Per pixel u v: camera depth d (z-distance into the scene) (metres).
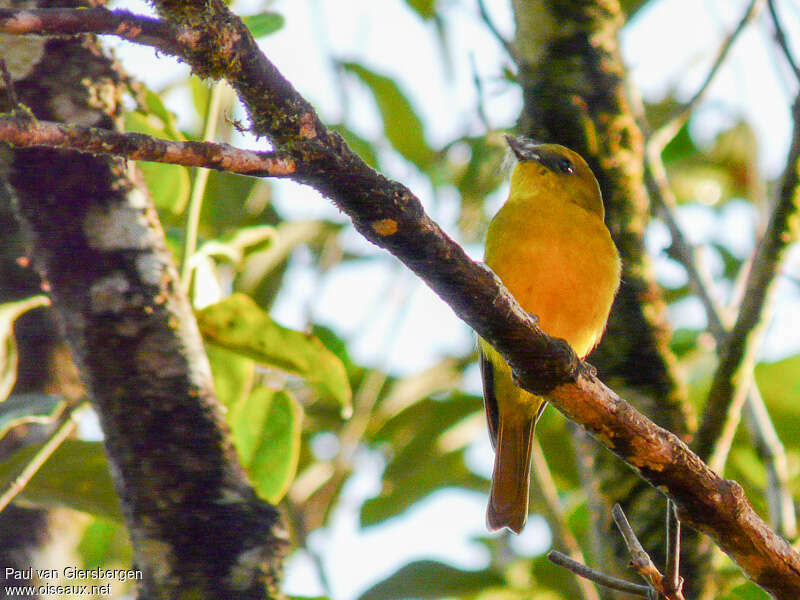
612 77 9.69
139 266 7.35
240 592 6.94
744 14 9.71
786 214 7.71
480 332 5.93
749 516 6.02
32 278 9.63
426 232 5.30
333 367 9.20
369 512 12.69
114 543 11.52
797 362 12.81
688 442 8.98
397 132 12.75
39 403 7.71
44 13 4.18
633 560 5.57
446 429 13.15
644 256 9.54
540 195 9.81
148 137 4.51
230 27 4.54
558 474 13.04
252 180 12.36
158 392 7.18
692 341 13.12
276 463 9.48
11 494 7.57
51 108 7.38
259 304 12.81
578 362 6.04
